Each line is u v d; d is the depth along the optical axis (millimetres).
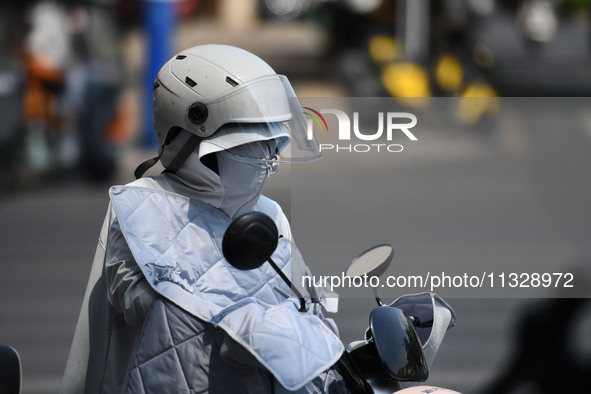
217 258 7855
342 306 8391
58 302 22109
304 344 6949
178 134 8078
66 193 35031
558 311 10047
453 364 13773
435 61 42062
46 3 33750
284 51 76062
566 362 10391
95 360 8266
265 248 6977
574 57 64938
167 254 7664
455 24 42875
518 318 10523
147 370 7258
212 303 7410
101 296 8266
